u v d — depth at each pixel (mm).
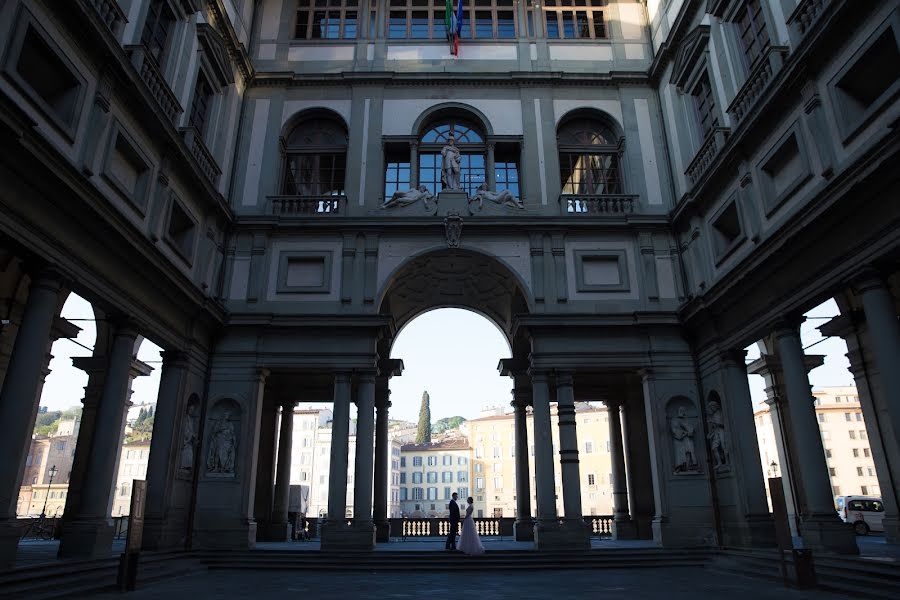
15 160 8719
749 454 14742
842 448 62500
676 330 17281
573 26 21672
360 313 17094
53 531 20859
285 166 19672
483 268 18969
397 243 18000
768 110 12906
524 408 21312
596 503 65188
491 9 21812
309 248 18000
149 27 14156
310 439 74500
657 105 19906
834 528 11227
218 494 15641
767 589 9898
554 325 16969
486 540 19750
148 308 13367
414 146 19422
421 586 10594
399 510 82500
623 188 19391
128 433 90875
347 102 19969
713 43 16406
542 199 18766
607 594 9430
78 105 10625
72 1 9852
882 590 8500
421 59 20750
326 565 13664
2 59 8734
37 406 14500
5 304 14414
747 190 14242
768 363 19844
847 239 10656
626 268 17953
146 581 10891
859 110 11031
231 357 16766
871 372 15695
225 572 13188
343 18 21547
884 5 9922
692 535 15625
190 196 15680
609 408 22453
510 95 20125
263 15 21172
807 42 11406
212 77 17312
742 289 14070
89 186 10102
